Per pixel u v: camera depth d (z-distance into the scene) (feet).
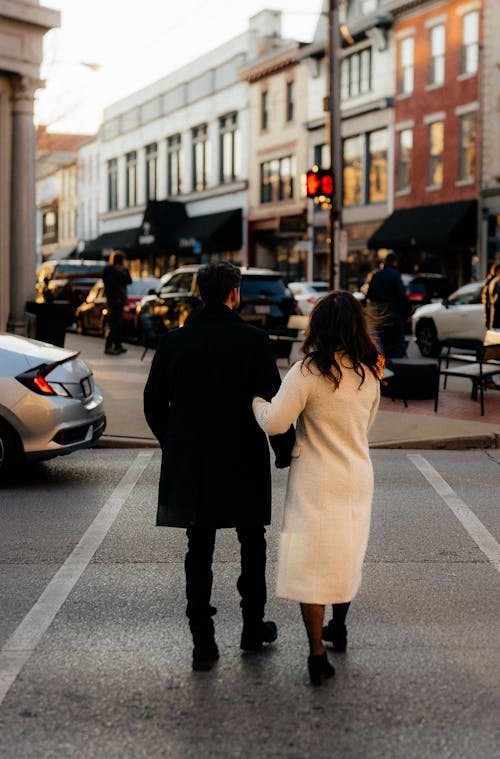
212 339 14.67
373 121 126.11
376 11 122.72
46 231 261.85
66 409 27.81
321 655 14.05
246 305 62.13
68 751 12.02
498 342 45.55
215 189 162.61
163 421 15.51
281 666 14.80
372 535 22.81
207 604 14.71
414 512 25.17
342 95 131.75
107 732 12.53
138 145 194.70
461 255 111.45
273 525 23.90
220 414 14.47
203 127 169.17
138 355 68.44
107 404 42.98
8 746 12.15
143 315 70.69
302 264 142.61
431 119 115.96
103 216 211.82
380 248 119.44
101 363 61.87
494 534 22.97
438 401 45.85
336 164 67.62
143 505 25.99
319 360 13.93
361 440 14.38
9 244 62.34
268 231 151.53
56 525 23.73
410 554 21.20
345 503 14.07
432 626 16.63
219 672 14.56
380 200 126.52
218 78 161.79
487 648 15.58
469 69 110.42
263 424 14.10
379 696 13.66
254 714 13.07
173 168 181.68
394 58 121.70
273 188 148.87
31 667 14.75
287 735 12.44
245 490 14.47
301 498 14.07
